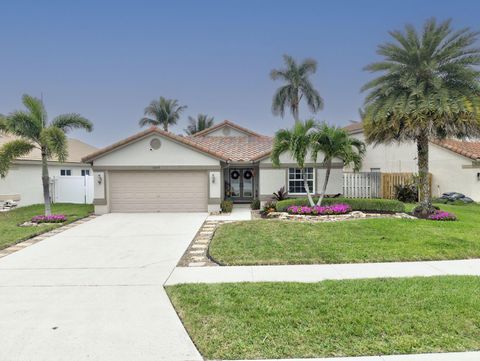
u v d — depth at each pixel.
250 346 4.42
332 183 18.67
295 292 6.23
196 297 6.07
